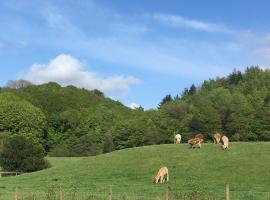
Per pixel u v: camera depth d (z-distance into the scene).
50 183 55.19
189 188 46.06
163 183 50.41
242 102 150.62
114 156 66.44
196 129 140.25
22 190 48.97
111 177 56.03
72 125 161.00
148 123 146.00
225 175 52.41
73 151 149.62
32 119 145.00
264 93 168.75
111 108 195.25
